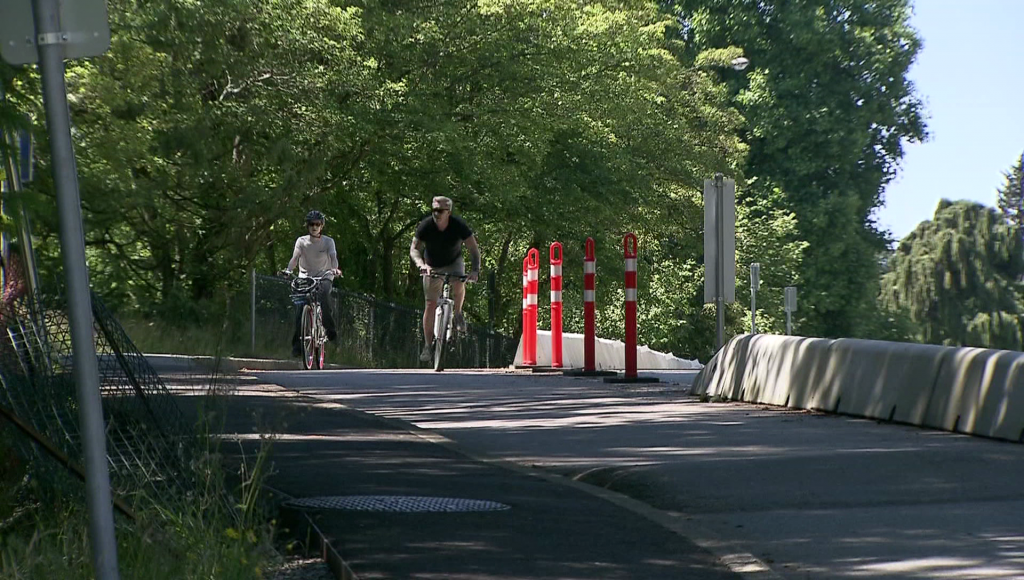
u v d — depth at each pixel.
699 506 23.88
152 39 88.62
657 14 182.75
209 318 96.81
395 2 128.75
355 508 20.88
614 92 148.25
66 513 18.20
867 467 27.78
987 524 21.94
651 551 18.88
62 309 19.25
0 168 17.62
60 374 19.27
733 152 183.62
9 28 13.91
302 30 107.56
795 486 25.70
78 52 13.95
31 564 15.91
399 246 167.00
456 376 61.56
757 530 21.62
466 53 132.12
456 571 16.83
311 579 16.94
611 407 43.78
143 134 88.06
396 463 26.62
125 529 17.11
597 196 157.12
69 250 13.79
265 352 90.75
